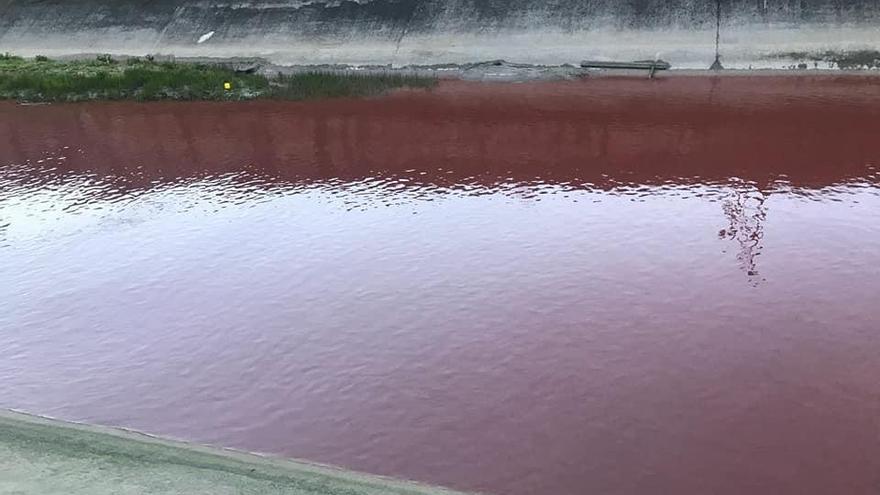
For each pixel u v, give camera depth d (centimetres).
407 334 832
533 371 751
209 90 2205
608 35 2388
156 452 548
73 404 723
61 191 1416
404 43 2541
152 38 2783
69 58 2759
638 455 625
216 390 741
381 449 641
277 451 642
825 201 1203
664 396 703
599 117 1836
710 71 2225
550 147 1614
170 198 1353
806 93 1944
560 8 2478
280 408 707
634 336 809
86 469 519
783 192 1257
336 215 1230
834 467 602
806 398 693
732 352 772
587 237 1090
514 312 871
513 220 1174
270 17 2717
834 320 829
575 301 892
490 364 766
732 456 619
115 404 721
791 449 625
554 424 669
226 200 1332
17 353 826
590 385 724
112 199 1358
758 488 582
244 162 1583
